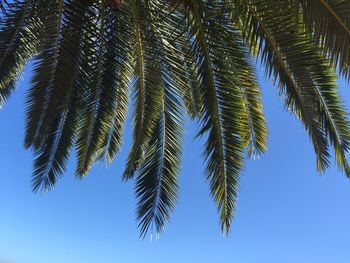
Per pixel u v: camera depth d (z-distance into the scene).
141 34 8.87
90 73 9.48
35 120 9.66
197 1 8.13
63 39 8.94
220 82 8.66
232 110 8.79
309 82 7.86
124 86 10.29
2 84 9.09
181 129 10.41
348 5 6.20
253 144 9.68
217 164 9.12
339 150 8.26
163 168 10.59
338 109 8.05
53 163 11.08
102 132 10.82
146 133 10.25
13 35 8.57
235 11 7.75
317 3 6.38
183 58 9.06
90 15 8.81
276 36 7.64
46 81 9.29
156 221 10.49
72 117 10.57
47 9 8.55
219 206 9.41
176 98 9.97
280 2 7.29
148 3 8.57
